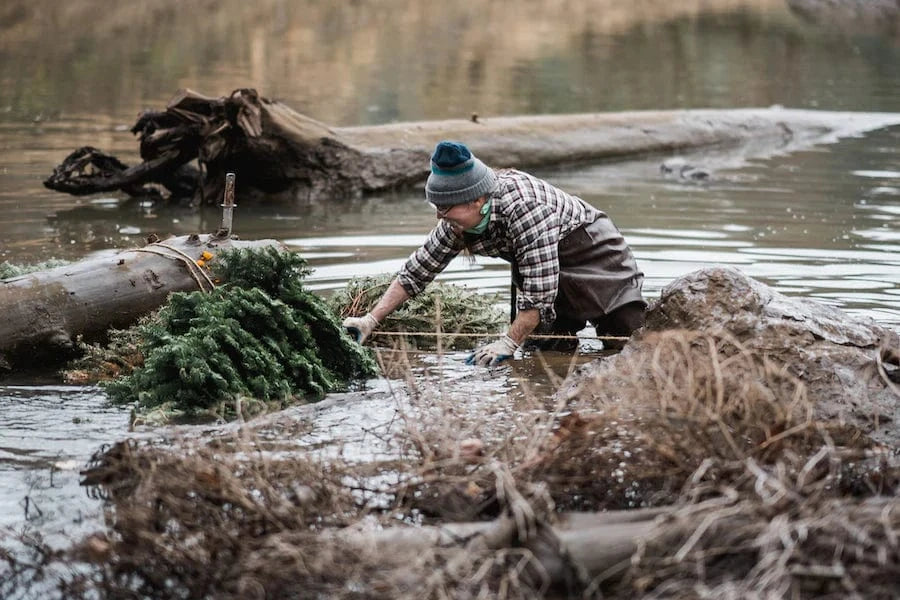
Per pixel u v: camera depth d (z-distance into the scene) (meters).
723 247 12.69
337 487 6.01
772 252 12.48
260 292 8.31
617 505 5.99
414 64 30.28
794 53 33.50
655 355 6.39
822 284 11.11
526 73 29.05
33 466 6.84
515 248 8.84
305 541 5.31
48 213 14.81
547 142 18.84
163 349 7.86
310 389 8.23
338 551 5.21
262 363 8.04
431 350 9.48
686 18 43.22
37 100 22.83
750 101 25.23
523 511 5.37
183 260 9.28
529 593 5.09
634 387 6.93
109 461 6.54
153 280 9.14
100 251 12.52
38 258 12.11
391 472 6.45
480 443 6.34
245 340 8.12
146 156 15.76
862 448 6.68
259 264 8.67
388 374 8.44
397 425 7.42
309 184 16.50
